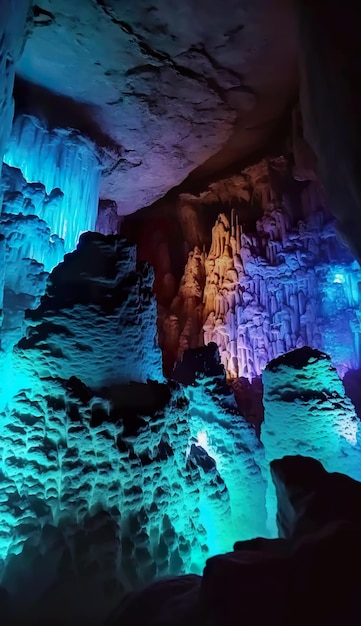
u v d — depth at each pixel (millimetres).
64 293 5211
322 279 9820
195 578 3627
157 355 5922
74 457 4430
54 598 3932
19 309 7203
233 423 6445
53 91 9383
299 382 6535
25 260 7539
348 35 4270
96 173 10828
